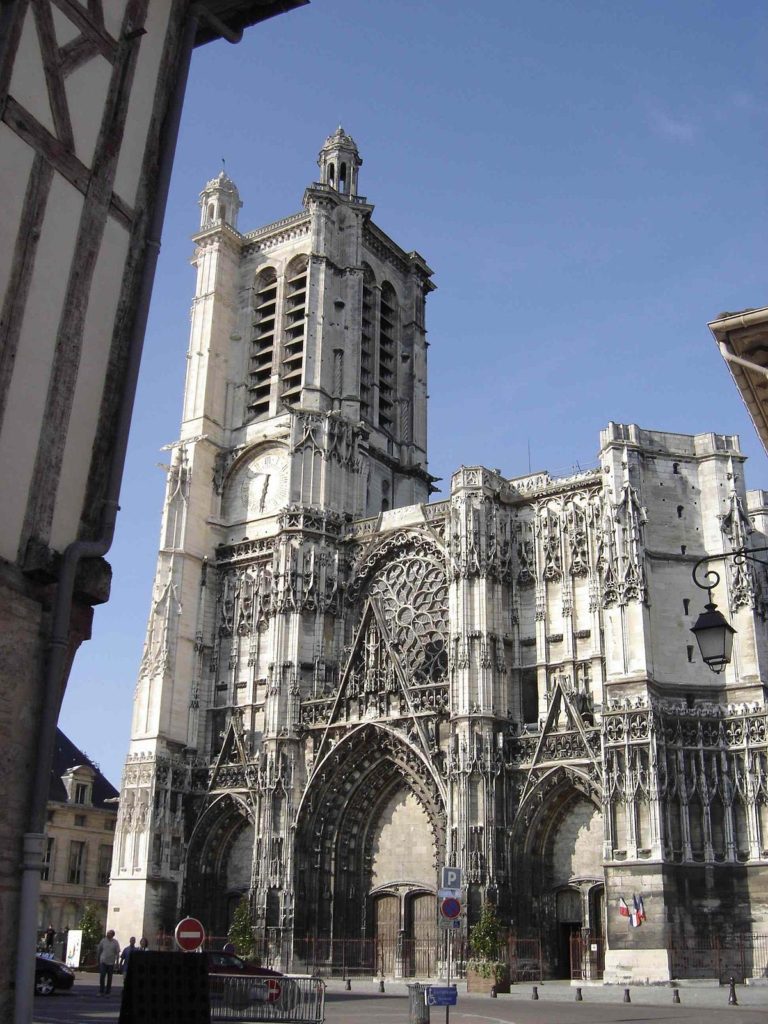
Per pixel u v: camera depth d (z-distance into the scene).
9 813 15.68
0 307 16.39
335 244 94.88
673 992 52.56
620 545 66.69
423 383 98.88
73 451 17.84
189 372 92.81
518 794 66.56
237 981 30.20
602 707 63.56
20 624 16.33
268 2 22.11
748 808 61.03
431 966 68.69
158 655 81.00
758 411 28.66
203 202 100.12
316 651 77.75
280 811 72.88
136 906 74.38
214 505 88.12
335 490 83.44
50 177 17.55
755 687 63.62
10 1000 15.12
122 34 19.47
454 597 71.69
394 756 71.25
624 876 59.75
